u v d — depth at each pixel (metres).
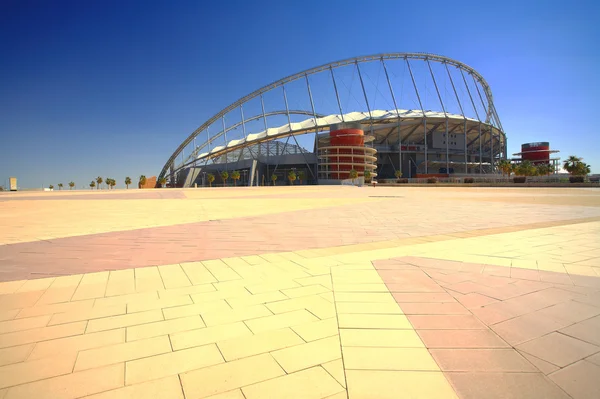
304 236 9.85
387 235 9.97
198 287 5.15
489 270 5.86
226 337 3.47
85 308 4.29
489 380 2.65
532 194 34.47
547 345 3.20
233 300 4.57
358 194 37.62
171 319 3.94
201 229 11.25
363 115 114.62
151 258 7.11
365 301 4.46
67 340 3.41
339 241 9.07
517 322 3.72
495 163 136.12
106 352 3.17
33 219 14.02
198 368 2.89
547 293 4.64
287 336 3.48
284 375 2.78
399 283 5.22
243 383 2.67
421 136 126.31
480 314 3.96
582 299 4.40
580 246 7.84
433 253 7.35
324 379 2.72
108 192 44.41
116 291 4.96
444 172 122.38
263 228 11.48
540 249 7.54
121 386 2.64
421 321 3.80
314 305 4.35
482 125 119.50
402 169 127.62
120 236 9.88
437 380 2.67
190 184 131.62
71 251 7.81
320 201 25.39
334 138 105.19
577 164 72.12
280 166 124.12
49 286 5.20
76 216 15.26
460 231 10.52
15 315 4.05
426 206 20.22
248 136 125.81
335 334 3.51
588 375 2.70
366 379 2.71
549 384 2.58
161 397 2.50
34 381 2.70
